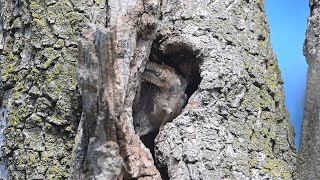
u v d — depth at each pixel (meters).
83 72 2.21
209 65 2.44
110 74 2.21
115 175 2.22
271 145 2.46
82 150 2.27
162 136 2.40
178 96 2.48
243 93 2.46
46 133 2.40
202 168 2.34
